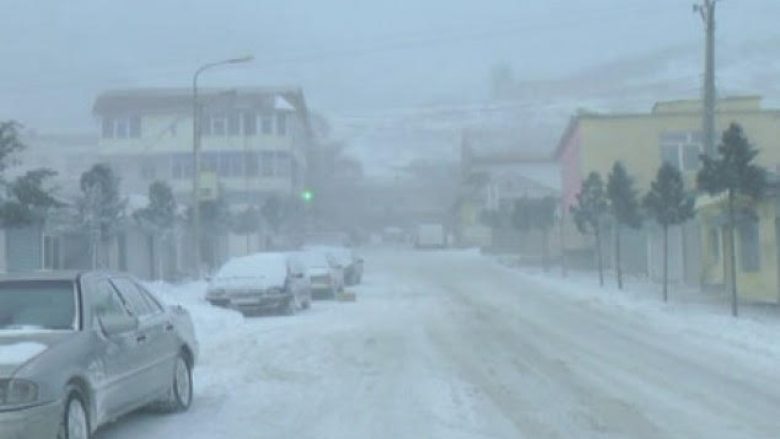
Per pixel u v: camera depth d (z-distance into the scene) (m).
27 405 7.66
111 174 30.47
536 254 57.94
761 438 9.38
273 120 75.31
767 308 24.33
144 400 9.87
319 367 14.87
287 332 20.66
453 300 29.81
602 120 48.00
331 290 31.75
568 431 9.76
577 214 37.41
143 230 35.50
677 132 47.81
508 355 16.19
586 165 48.00
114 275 10.16
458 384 12.94
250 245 54.19
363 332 20.41
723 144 22.47
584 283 35.97
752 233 27.41
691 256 35.16
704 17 27.77
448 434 9.64
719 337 18.39
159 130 75.62
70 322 8.89
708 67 27.67
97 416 8.64
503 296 31.06
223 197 50.81
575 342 18.09
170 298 26.52
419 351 16.84
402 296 32.38
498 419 10.41
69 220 27.89
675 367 14.52
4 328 8.84
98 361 8.72
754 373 13.79
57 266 27.70
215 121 75.12
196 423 10.34
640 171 47.75
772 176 23.55
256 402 11.67
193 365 11.61
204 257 45.38
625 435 9.55
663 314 23.27
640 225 32.34
